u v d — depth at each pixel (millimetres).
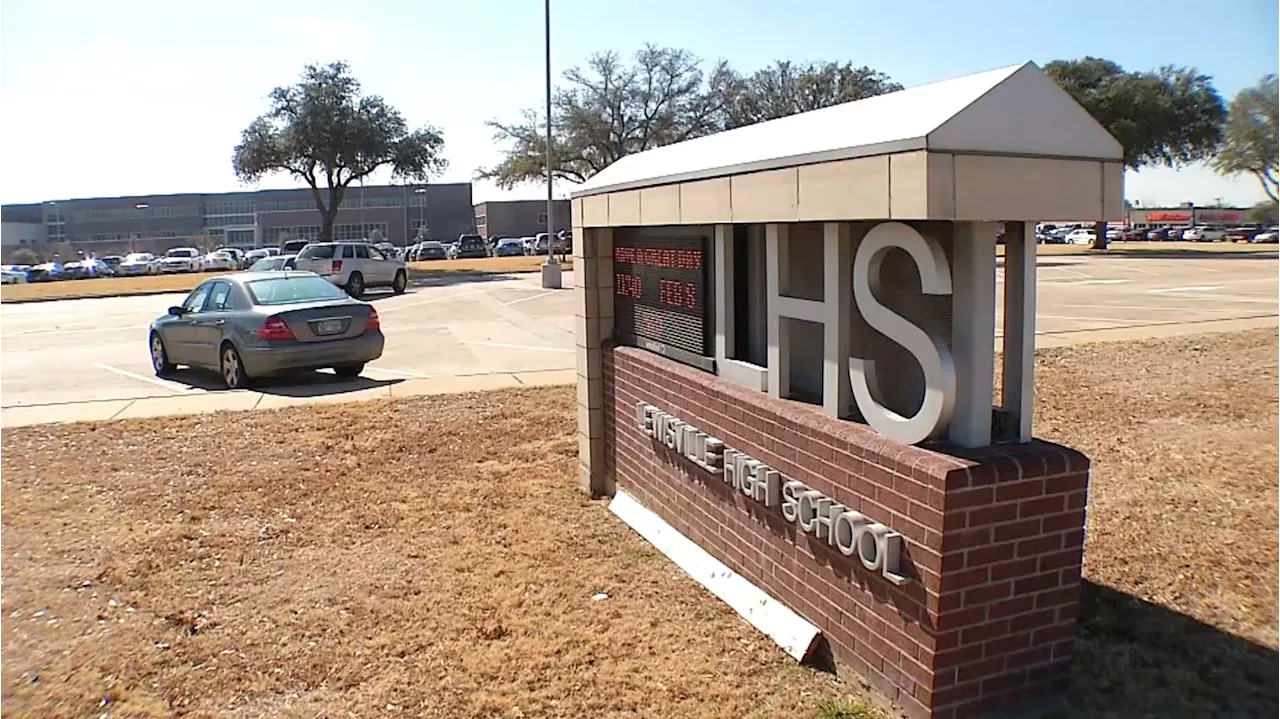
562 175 47906
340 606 4453
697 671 3740
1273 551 4848
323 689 3674
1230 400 8594
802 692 3559
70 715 3492
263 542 5395
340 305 10898
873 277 3537
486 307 20734
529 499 6176
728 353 4773
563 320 17531
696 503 4906
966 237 3283
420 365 12055
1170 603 4273
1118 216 3227
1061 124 3098
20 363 13227
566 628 4156
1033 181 3055
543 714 3447
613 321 6293
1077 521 3355
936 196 2898
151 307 24438
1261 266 32281
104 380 11523
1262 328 13906
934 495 3154
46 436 8047
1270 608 4199
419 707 3516
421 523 5695
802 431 3898
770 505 4109
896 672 3391
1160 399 8703
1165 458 6652
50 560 5109
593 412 6262
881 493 3426
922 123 2996
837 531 3600
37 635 4168
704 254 4973
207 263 54656
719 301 4789
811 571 3879
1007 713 3328
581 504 6062
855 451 3557
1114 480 6145
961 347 3355
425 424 8305
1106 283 24594
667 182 4816
